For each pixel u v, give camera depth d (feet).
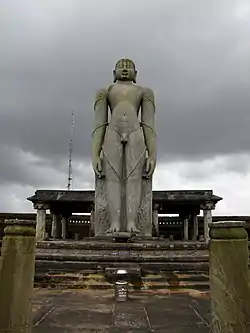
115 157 61.87
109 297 30.73
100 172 63.62
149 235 61.82
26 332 17.71
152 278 36.73
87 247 45.50
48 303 28.53
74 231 121.70
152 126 65.31
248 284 17.94
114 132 62.54
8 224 18.89
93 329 21.83
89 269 39.50
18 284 17.97
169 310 26.37
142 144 62.95
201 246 45.96
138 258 41.04
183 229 119.14
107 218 62.80
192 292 32.78
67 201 92.94
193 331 21.44
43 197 94.07
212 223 19.15
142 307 27.30
